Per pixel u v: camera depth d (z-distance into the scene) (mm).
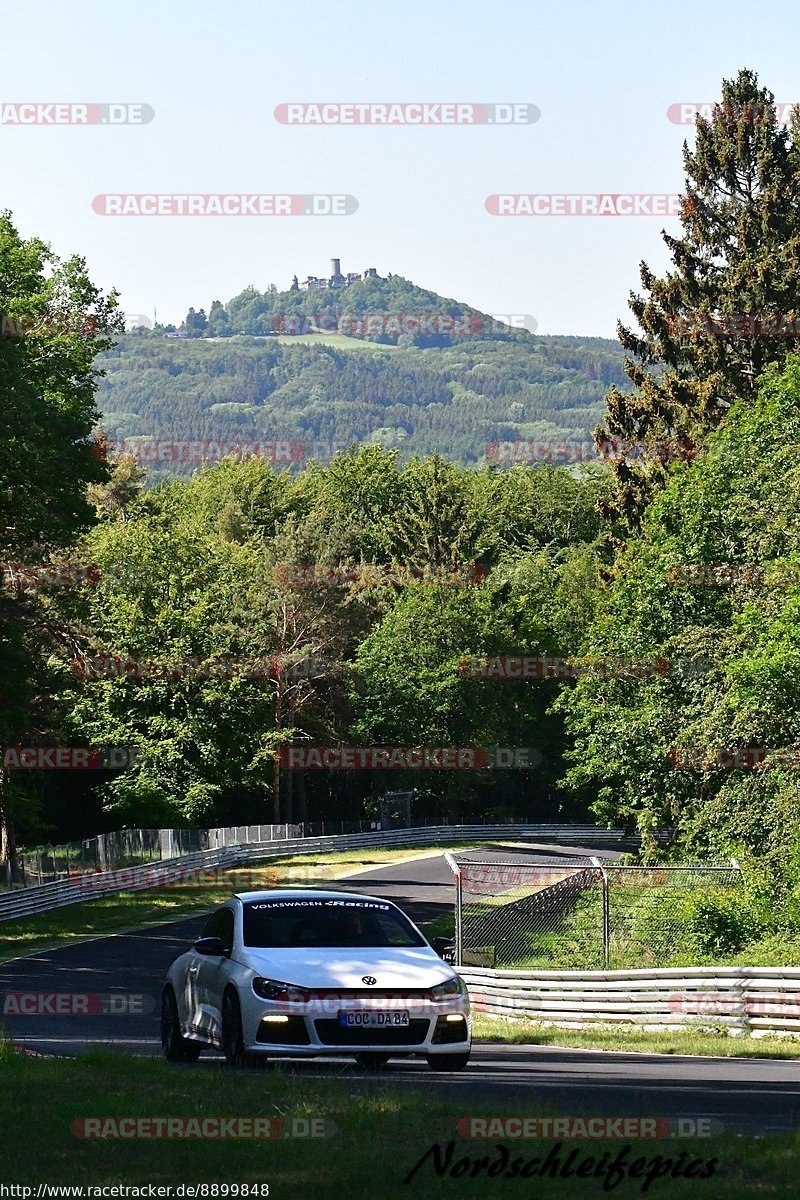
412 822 197875
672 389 125875
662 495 92312
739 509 80875
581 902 69438
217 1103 20109
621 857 93375
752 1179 15617
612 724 90875
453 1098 21469
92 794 149375
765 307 122062
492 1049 36469
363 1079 23719
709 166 131375
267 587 189125
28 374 88438
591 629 98500
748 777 71938
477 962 54312
